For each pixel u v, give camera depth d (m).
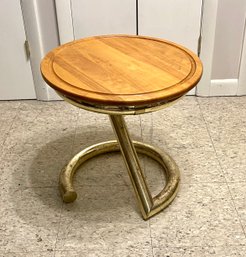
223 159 1.63
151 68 1.22
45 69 1.23
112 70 1.22
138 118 1.91
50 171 1.59
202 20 1.89
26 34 1.92
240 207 1.39
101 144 1.65
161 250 1.25
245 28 1.90
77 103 1.13
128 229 1.32
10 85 2.05
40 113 1.98
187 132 1.80
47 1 1.84
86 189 1.50
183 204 1.41
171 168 1.51
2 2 1.83
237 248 1.25
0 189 1.50
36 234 1.31
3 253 1.25
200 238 1.28
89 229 1.33
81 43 1.42
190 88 1.13
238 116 1.91
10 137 1.80
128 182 1.53
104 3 1.85
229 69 2.02
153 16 1.88
